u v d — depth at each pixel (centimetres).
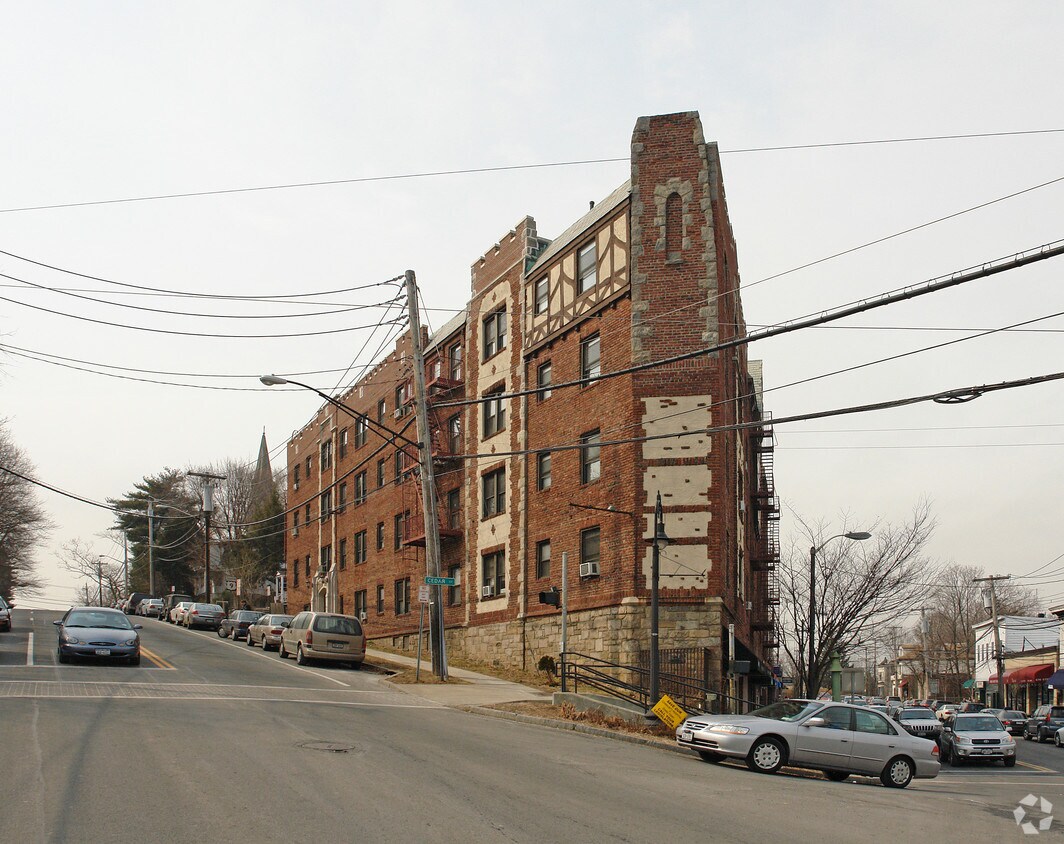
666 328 2859
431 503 2916
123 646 2684
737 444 3362
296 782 1145
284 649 3588
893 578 4262
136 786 1072
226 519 8962
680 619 2706
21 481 6656
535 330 3422
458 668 3394
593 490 3003
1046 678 6141
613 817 1080
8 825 880
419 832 934
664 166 2956
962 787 2022
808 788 1518
